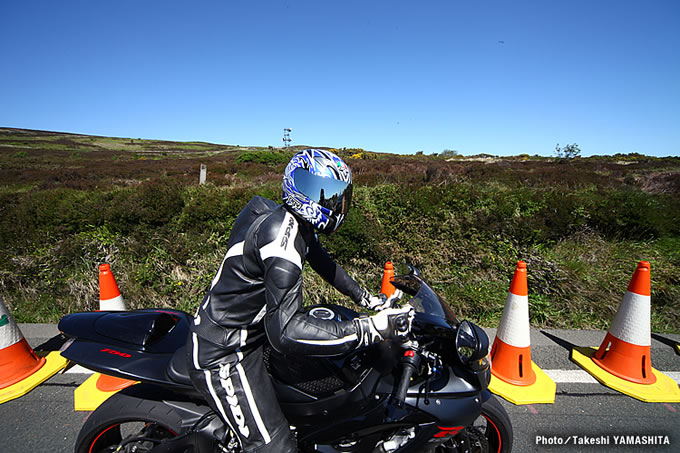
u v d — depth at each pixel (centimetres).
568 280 464
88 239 497
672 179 1262
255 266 147
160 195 544
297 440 184
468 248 508
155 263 476
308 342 139
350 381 172
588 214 592
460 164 2220
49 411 273
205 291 455
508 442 213
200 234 518
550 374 324
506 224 539
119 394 196
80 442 190
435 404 177
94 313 219
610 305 440
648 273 308
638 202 607
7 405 279
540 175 1539
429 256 502
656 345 378
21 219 513
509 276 480
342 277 211
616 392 301
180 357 185
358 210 530
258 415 158
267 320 141
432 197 572
